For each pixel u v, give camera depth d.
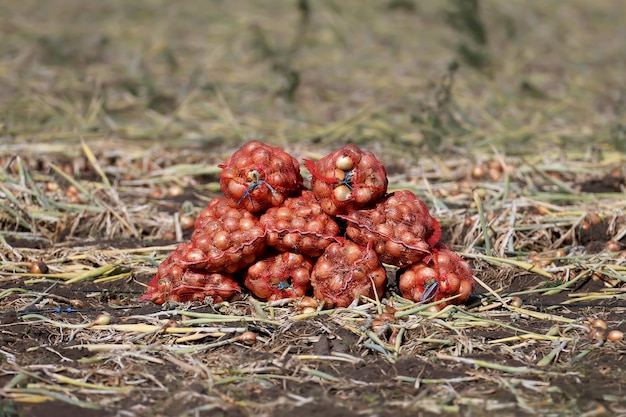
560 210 10.73
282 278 8.19
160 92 17.27
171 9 25.06
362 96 17.41
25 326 7.86
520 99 17.20
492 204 10.87
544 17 24.78
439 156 13.41
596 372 7.14
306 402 6.66
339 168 7.89
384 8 25.28
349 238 8.17
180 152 13.45
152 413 6.54
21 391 6.76
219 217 8.24
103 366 7.22
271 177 8.02
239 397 6.72
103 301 8.57
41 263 9.14
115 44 20.98
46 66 18.81
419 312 7.97
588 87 18.38
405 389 6.86
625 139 13.92
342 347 7.43
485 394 6.81
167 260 8.37
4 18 23.08
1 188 10.82
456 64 14.43
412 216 8.03
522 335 7.71
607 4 27.39
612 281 9.04
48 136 13.84
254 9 25.23
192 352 7.45
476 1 18.59
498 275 9.08
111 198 11.10
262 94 17.48
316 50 21.11
